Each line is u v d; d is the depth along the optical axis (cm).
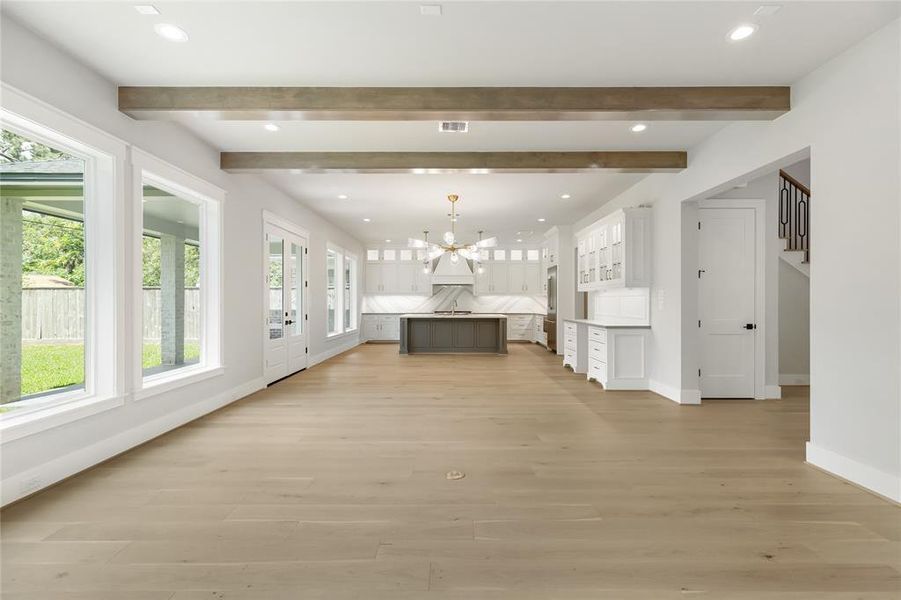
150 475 284
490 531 214
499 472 291
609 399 516
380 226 939
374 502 246
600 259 664
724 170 408
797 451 334
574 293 922
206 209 468
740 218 519
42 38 262
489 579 177
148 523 221
